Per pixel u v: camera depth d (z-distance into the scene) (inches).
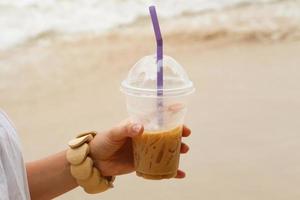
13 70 111.2
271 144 82.4
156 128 31.0
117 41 111.1
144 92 30.5
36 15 114.8
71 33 113.7
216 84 96.0
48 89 104.8
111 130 33.8
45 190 36.0
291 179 76.7
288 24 102.3
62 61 110.6
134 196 78.4
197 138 85.8
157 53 30.6
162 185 79.4
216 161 81.5
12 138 33.0
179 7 110.1
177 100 31.0
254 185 76.7
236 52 101.8
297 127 84.3
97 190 35.7
